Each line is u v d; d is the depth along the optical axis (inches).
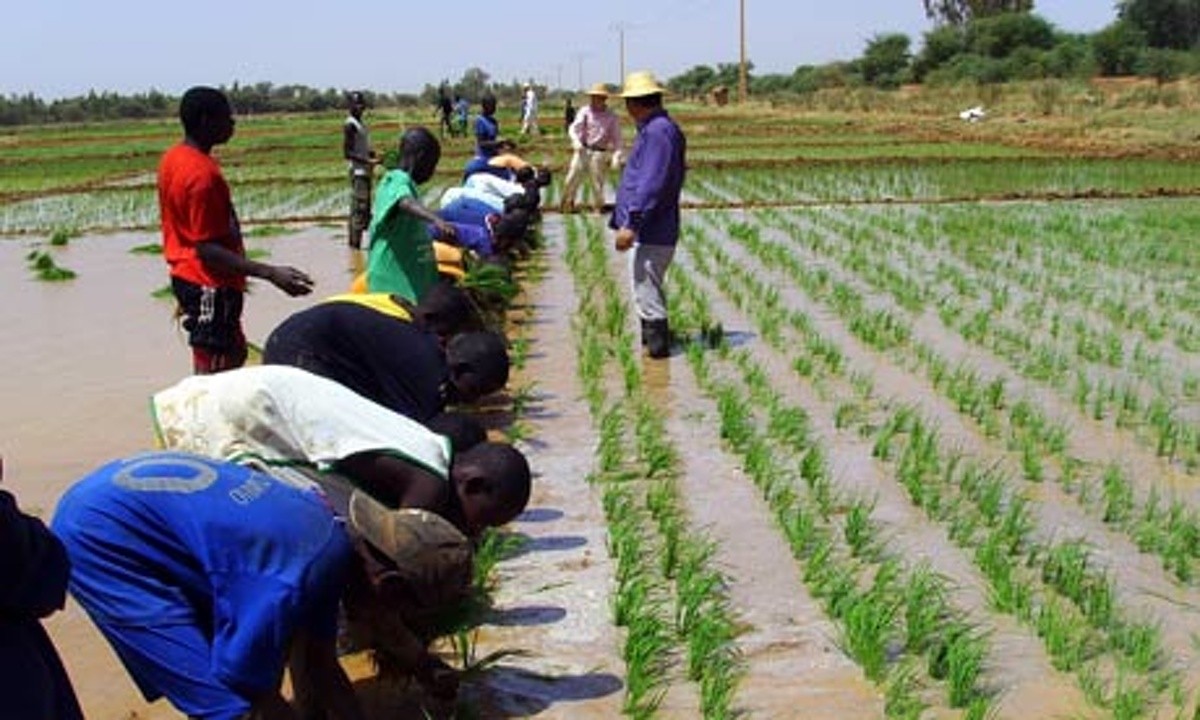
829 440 313.4
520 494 178.5
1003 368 388.5
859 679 190.9
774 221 773.3
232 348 279.7
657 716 179.9
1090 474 287.0
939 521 256.4
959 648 187.9
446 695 178.1
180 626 145.9
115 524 146.2
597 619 211.6
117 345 446.9
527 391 358.9
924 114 2407.7
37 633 126.8
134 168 1477.6
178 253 273.1
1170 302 497.0
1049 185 989.2
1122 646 199.2
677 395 359.3
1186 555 235.5
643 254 398.3
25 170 1483.8
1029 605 210.1
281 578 145.7
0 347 445.4
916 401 350.6
